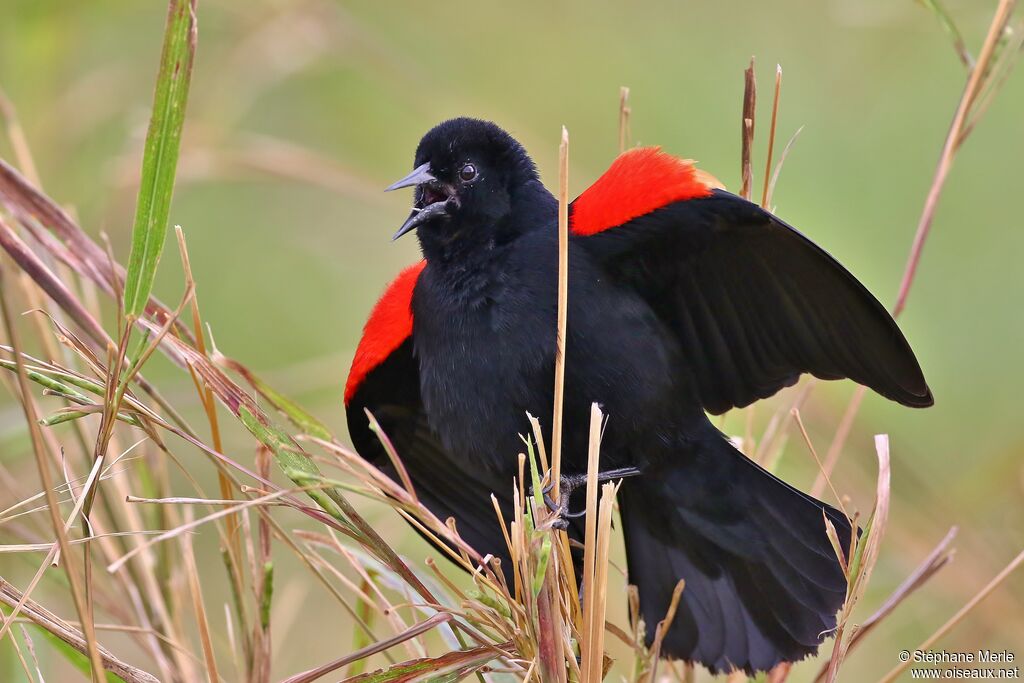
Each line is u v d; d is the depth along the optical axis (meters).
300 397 13.02
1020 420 14.03
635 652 7.71
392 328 8.77
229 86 14.05
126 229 12.94
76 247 7.89
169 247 14.66
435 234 8.73
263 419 7.05
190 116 13.91
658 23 16.70
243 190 14.99
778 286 8.04
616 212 7.95
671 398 8.22
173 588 8.25
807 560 8.22
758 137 16.02
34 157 12.91
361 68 14.62
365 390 8.92
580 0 16.73
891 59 15.79
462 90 16.05
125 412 6.95
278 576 12.45
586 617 6.73
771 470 8.65
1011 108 15.55
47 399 9.66
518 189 8.86
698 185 7.73
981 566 10.98
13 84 13.05
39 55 13.09
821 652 11.20
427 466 9.20
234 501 6.79
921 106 15.70
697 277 8.23
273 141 13.51
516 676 7.58
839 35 15.98
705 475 8.35
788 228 7.54
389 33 16.62
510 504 9.00
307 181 12.87
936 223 15.35
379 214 15.05
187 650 7.66
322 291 14.88
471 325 8.35
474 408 8.36
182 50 6.54
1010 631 10.70
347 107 15.86
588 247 8.17
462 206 8.70
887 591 11.22
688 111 16.33
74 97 13.38
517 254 8.45
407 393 9.11
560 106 16.36
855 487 11.44
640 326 8.18
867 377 8.06
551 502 7.11
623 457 8.35
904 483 11.50
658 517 8.56
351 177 12.77
